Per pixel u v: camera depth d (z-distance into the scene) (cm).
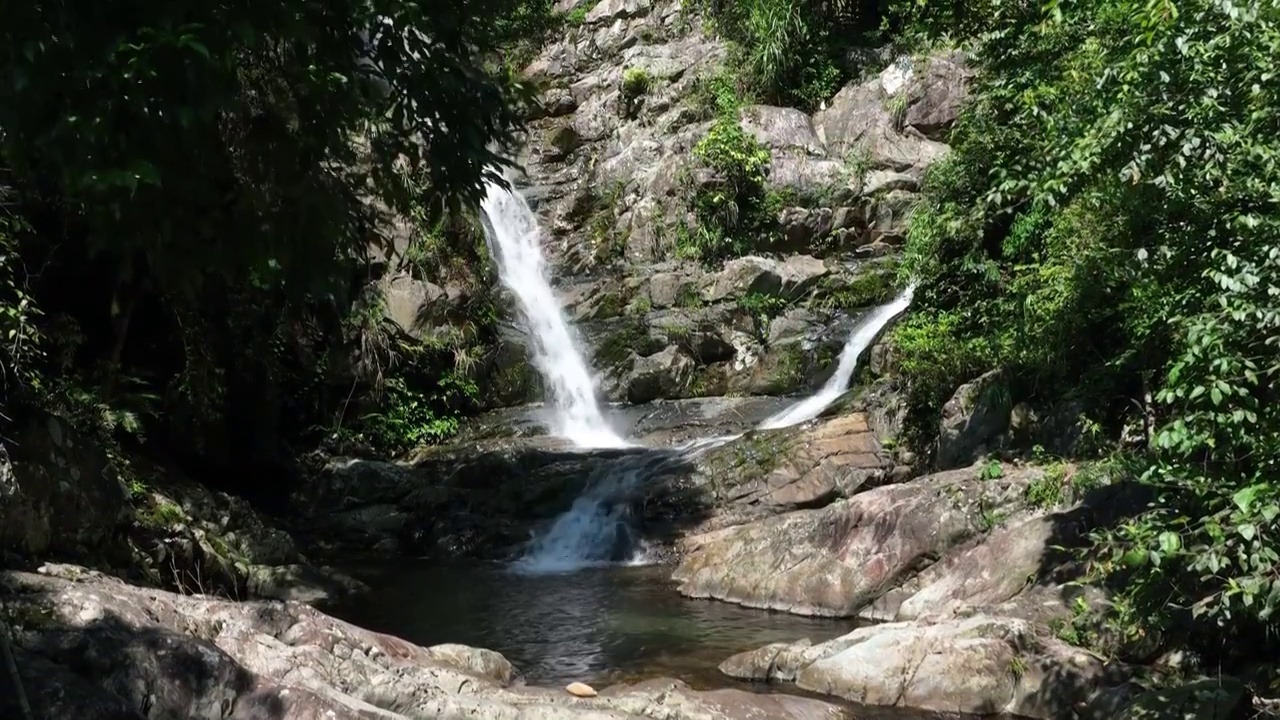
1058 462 941
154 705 505
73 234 1024
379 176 395
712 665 757
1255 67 523
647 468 1296
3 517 698
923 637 685
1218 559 487
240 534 1056
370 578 1098
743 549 1008
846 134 2042
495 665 702
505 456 1406
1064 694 636
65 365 1041
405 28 351
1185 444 533
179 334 1245
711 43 2381
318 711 512
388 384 1602
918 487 959
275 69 350
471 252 1838
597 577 1093
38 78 285
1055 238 990
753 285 1767
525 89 390
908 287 1638
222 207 352
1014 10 1065
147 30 281
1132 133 571
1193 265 612
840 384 1574
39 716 443
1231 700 571
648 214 2027
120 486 868
